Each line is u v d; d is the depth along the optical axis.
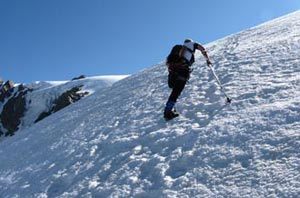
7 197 9.80
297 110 7.38
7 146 18.84
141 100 13.96
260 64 12.08
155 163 7.52
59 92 99.56
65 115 20.12
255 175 5.94
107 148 9.66
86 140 11.52
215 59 16.06
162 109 11.45
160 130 9.23
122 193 7.00
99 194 7.37
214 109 9.30
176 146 7.93
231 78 11.62
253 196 5.50
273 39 16.05
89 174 8.57
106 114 14.40
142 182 7.09
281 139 6.59
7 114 103.38
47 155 12.09
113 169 8.20
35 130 19.83
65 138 13.27
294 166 5.78
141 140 9.06
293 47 12.80
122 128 11.02
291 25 18.56
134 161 8.01
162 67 21.12
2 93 116.25
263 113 7.80
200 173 6.55
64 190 8.41
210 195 5.90
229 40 22.73
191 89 11.91
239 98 9.38
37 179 9.99
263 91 9.27
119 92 19.14
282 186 5.45
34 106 100.12
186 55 9.62
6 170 13.09
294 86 8.95
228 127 7.76
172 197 6.21
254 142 6.83
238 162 6.45
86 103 21.28
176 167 7.10
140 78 20.88
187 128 8.63
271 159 6.18
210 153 7.05
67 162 10.05
